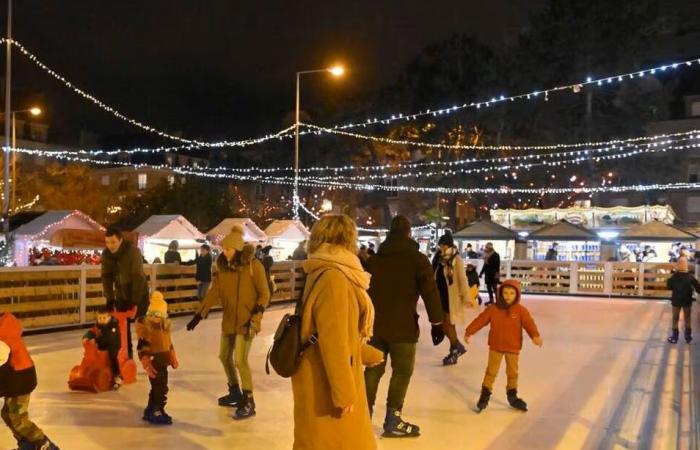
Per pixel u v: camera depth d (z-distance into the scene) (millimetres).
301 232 30156
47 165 51656
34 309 13383
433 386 8852
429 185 44719
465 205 49812
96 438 6277
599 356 11484
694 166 44438
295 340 3922
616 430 6859
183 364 10008
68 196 48719
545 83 42500
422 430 6746
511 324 7570
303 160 51156
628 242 28953
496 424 7027
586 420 7242
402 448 6137
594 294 25906
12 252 23938
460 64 44375
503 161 42281
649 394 8539
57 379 8852
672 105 46719
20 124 58656
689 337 13258
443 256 10445
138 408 7398
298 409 3953
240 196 56625
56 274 13805
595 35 42031
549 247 32125
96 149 66312
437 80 44219
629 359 11242
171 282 16766
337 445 3885
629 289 25438
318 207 52625
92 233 23719
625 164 41250
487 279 20688
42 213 28781
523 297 25391
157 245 25469
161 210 43344
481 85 43219
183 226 26109
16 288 13086
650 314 19109
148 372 6766
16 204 46438
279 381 8852
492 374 7605
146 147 65500
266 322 15703
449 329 10398
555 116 42938
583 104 42750
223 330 7199
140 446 6055
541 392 8562
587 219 32344
